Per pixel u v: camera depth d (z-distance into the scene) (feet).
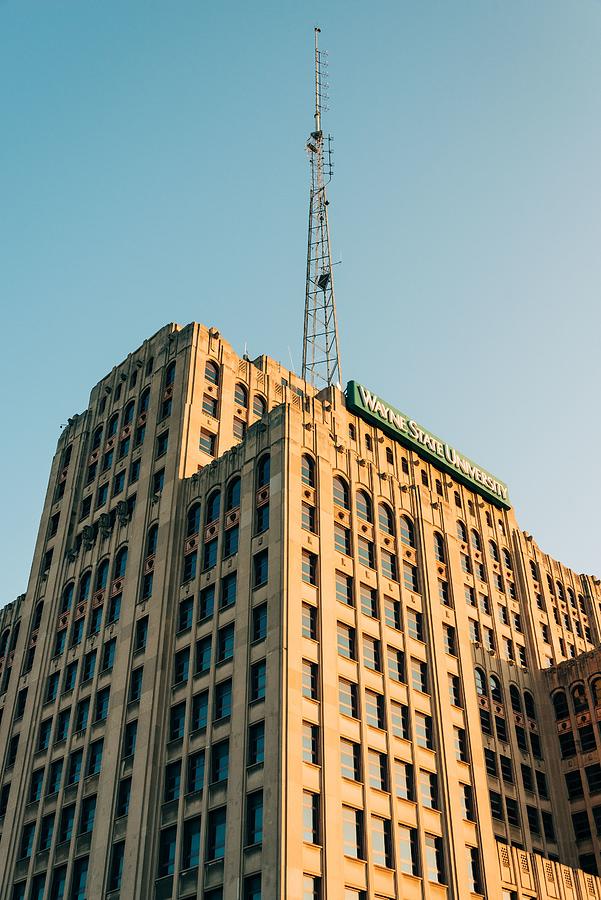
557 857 220.64
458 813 188.96
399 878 167.43
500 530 273.54
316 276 293.84
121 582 217.36
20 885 194.59
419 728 193.16
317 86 324.60
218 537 200.54
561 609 280.51
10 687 234.58
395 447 245.24
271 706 164.14
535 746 236.63
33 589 247.50
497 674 237.45
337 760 166.71
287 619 173.27
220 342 247.91
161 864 168.55
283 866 146.00
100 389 273.13
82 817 189.67
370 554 207.31
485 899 182.50
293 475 194.80
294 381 262.26
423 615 212.23
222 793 164.35
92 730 200.23
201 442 226.79
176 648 194.08
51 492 266.16
